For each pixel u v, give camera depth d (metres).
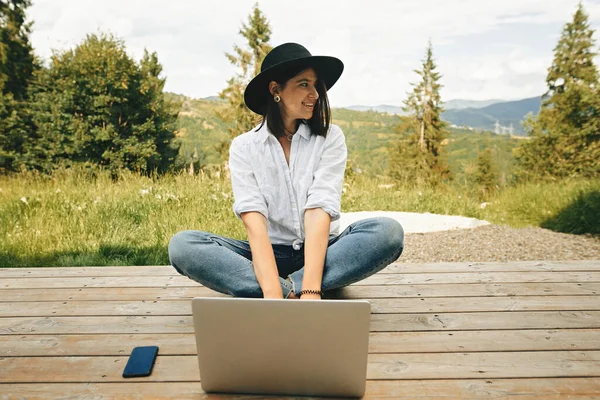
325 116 2.10
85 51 16.02
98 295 2.47
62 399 1.55
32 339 1.98
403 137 44.00
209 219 5.03
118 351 1.87
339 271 1.96
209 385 1.55
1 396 1.57
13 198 5.44
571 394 1.54
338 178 2.09
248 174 2.06
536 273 2.72
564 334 1.97
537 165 22.25
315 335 1.43
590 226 5.91
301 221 2.07
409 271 2.78
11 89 18.91
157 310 2.28
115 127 16.14
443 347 1.87
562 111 19.88
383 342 1.91
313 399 1.51
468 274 2.71
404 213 6.72
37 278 2.73
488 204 7.70
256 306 1.42
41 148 15.53
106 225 4.56
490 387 1.59
